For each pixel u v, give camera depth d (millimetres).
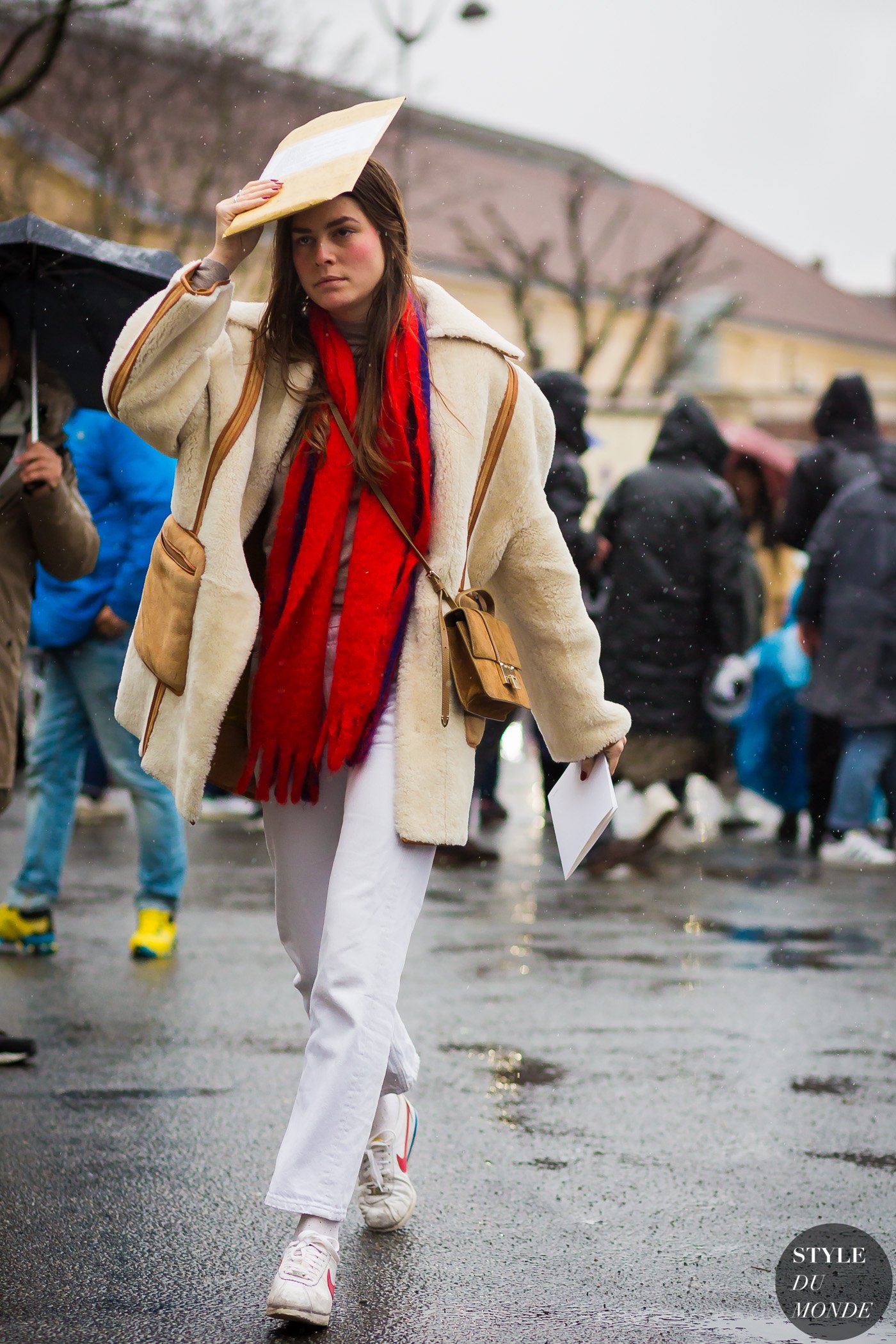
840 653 14625
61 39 20688
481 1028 7988
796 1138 6289
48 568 6918
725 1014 8398
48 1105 6539
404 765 4625
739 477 18812
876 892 13000
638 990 8953
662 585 13289
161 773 4816
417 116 64938
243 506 4719
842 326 89312
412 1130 5320
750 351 82312
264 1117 6402
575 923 11234
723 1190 5664
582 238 72250
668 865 14547
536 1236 5195
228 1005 8359
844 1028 8109
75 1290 4668
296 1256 4434
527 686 5230
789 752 16484
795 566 22641
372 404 4609
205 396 4691
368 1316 4516
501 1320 4500
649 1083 7047
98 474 9344
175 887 9719
